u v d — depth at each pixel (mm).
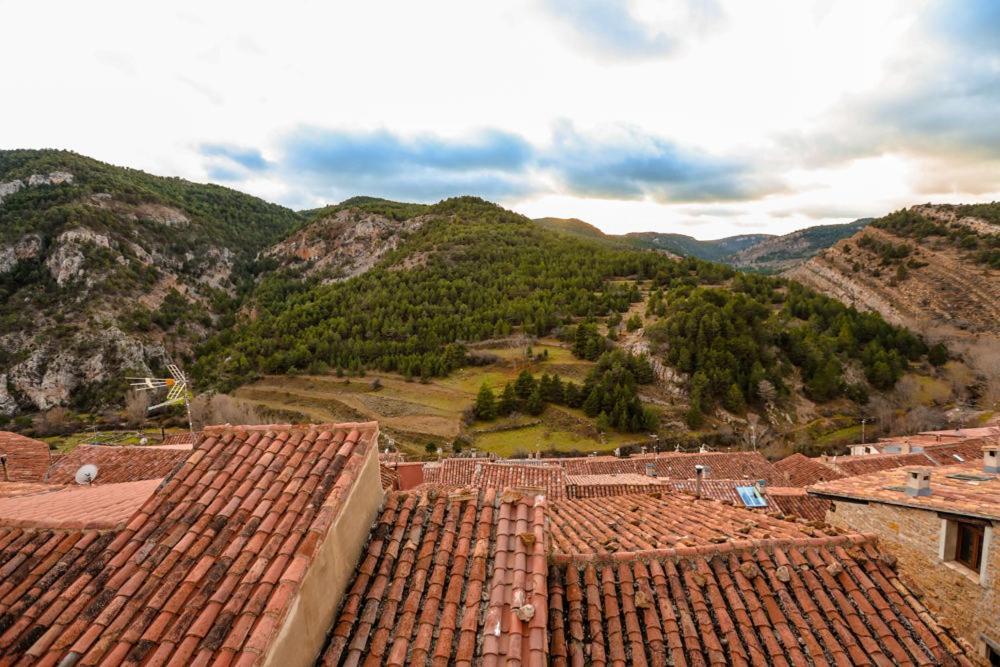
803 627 7379
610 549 8500
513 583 5812
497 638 5188
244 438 7188
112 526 5887
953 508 8672
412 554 6531
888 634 7617
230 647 4410
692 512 12016
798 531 10000
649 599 7289
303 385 83812
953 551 8891
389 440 62938
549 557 7602
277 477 6477
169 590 5043
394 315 104000
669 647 6750
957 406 72125
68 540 5754
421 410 73000
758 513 11961
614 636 6719
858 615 7863
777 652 6973
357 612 5809
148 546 5535
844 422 69625
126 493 8648
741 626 7234
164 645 4508
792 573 8250
